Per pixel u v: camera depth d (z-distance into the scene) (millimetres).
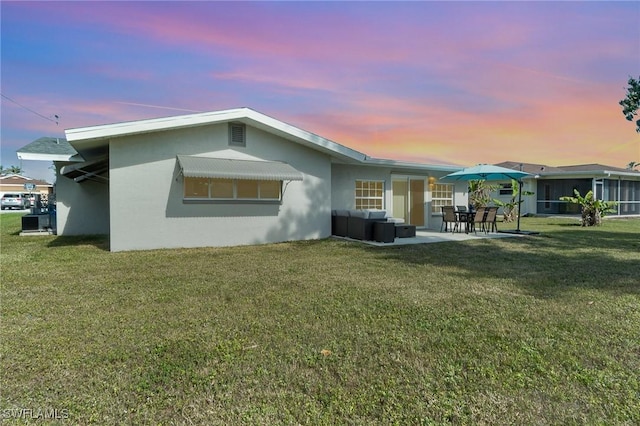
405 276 8289
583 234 17734
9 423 2965
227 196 13836
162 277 8195
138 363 4004
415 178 20547
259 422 3010
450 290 7047
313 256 11133
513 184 28312
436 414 3117
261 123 13672
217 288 7215
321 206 16031
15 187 74312
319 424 2986
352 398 3346
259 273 8625
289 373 3791
